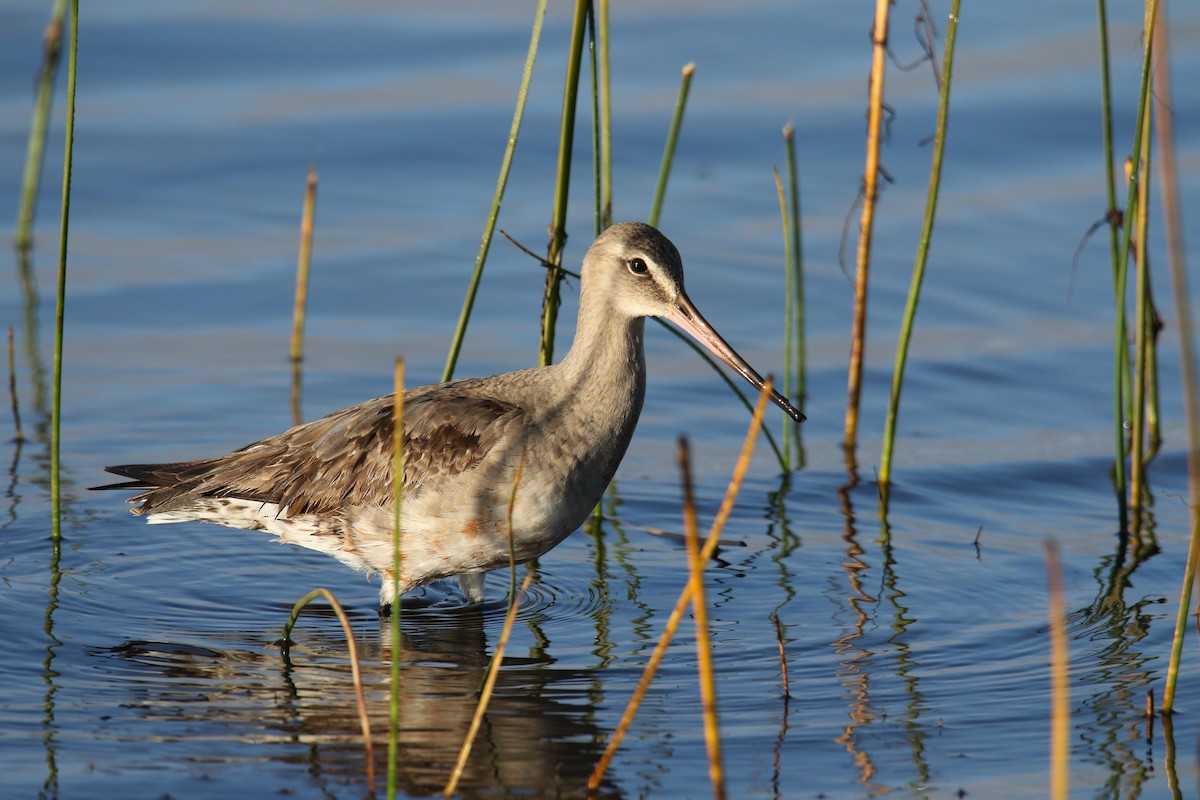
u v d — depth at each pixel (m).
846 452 15.36
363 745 9.67
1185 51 23.02
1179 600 12.02
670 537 13.52
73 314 17.62
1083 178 20.66
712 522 13.81
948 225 19.88
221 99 22.48
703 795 9.09
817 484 14.62
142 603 11.99
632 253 11.72
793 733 9.90
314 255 19.08
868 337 17.70
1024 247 19.30
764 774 9.37
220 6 24.94
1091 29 23.88
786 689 10.42
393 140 21.53
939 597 12.16
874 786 9.23
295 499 11.92
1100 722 10.03
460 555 11.66
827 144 21.55
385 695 10.42
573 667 10.93
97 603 11.89
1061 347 17.42
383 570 11.95
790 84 22.78
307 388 16.06
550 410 11.70
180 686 10.52
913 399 16.47
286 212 20.16
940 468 14.90
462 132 21.67
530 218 19.70
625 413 11.82
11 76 22.89
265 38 24.03
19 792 8.97
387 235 19.56
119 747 9.58
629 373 11.84
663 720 10.08
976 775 9.36
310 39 24.03
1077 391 16.58
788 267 15.00
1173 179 10.84
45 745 9.56
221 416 15.38
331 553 12.10
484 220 19.88
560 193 12.62
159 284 18.36
